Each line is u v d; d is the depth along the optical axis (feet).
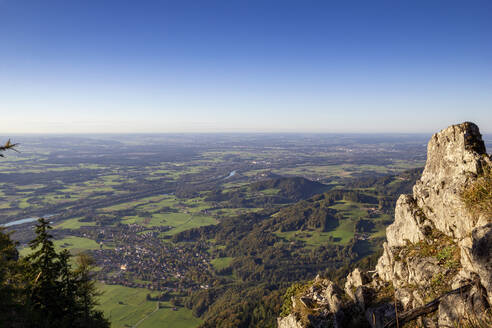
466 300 31.63
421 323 39.17
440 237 57.26
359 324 57.41
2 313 79.71
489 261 30.42
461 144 60.13
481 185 45.37
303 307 78.33
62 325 102.53
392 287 60.59
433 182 68.28
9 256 94.53
